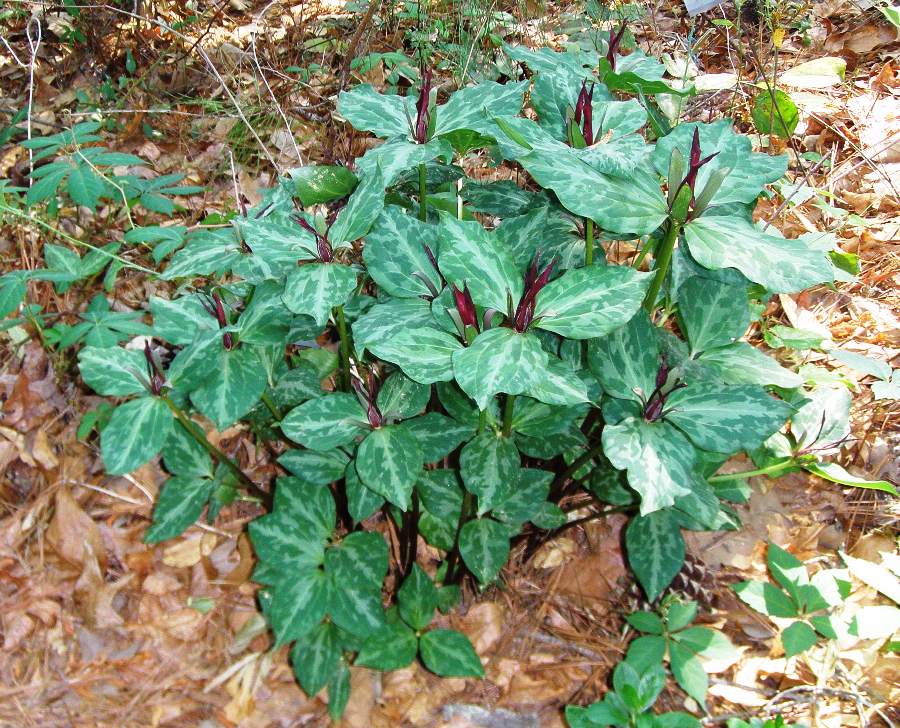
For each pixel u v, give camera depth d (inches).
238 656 100.7
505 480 84.3
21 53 182.2
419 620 93.3
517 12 201.2
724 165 79.2
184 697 96.3
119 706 94.7
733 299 94.0
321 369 106.8
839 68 145.5
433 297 86.4
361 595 86.7
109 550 109.0
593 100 91.5
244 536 111.9
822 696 94.0
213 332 82.0
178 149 166.9
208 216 138.9
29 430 118.0
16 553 106.6
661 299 108.2
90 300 133.0
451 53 185.3
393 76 181.5
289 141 165.8
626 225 73.8
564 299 72.1
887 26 192.4
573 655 101.7
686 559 110.0
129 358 83.4
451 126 86.2
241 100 172.7
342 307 90.3
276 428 105.7
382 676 98.9
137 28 183.9
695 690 91.0
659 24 202.5
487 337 69.6
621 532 112.1
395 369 91.4
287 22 207.5
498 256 73.4
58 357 123.5
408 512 98.6
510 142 81.9
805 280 68.6
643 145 77.5
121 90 178.9
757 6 193.2
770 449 98.8
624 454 72.4
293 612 85.1
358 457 80.3
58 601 103.3
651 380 81.0
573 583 109.3
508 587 108.9
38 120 159.9
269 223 79.5
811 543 112.2
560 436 91.9
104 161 124.4
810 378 122.2
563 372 73.9
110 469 77.3
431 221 105.5
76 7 167.6
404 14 197.5
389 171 80.4
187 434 100.0
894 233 149.8
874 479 116.6
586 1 194.4
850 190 158.9
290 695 97.3
